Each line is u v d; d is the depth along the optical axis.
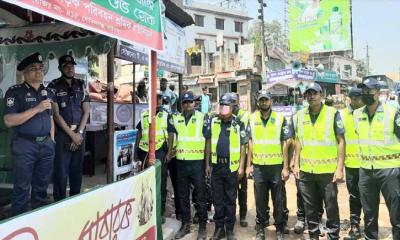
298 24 25.12
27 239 2.26
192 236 5.70
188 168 5.61
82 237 2.80
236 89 26.48
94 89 9.39
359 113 4.77
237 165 5.34
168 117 6.02
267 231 5.94
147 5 4.37
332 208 4.79
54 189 4.88
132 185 3.73
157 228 4.68
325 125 4.77
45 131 4.07
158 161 4.93
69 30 5.32
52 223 2.47
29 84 4.05
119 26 3.69
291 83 22.25
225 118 5.38
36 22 5.57
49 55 5.61
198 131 5.62
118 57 6.12
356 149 5.51
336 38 24.08
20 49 5.80
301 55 26.77
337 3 23.89
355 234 5.54
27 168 3.96
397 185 4.54
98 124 8.67
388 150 4.52
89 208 2.90
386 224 6.23
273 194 5.38
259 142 5.34
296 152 5.07
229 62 28.31
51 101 4.22
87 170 8.27
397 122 4.46
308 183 4.93
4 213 4.74
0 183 5.79
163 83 10.10
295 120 5.09
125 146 5.80
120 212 3.45
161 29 4.74
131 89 10.59
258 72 25.73
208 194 6.36
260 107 5.30
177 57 8.77
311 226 5.00
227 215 5.36
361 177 4.77
